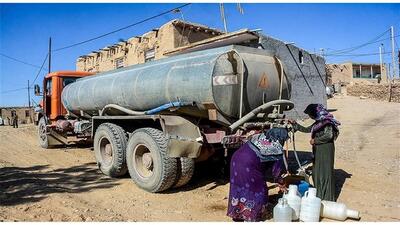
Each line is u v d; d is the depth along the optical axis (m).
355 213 5.04
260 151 4.84
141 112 7.25
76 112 11.04
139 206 5.78
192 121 6.57
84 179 7.79
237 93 6.04
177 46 18.28
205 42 15.56
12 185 6.98
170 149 6.07
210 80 5.86
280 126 5.83
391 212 5.39
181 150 6.11
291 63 19.44
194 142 6.17
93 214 5.22
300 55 20.84
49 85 12.99
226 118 6.09
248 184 4.83
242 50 6.25
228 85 5.96
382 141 12.45
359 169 8.19
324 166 5.64
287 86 6.84
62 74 12.65
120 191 6.70
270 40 16.81
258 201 4.82
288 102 6.41
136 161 6.92
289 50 19.20
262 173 4.89
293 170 7.50
